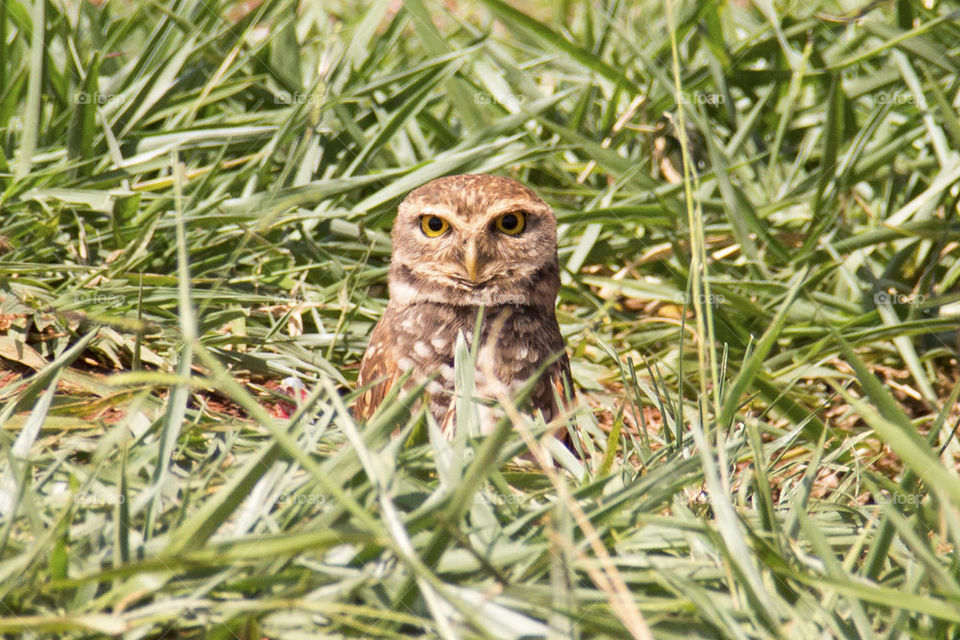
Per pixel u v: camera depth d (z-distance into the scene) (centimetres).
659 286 904
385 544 359
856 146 921
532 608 391
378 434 446
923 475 380
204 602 368
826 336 815
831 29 1088
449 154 927
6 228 775
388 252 898
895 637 381
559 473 567
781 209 978
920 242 933
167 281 770
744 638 368
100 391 654
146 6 992
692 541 446
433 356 702
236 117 940
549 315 737
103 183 820
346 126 945
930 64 966
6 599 379
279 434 366
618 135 1033
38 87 793
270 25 1094
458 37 1168
